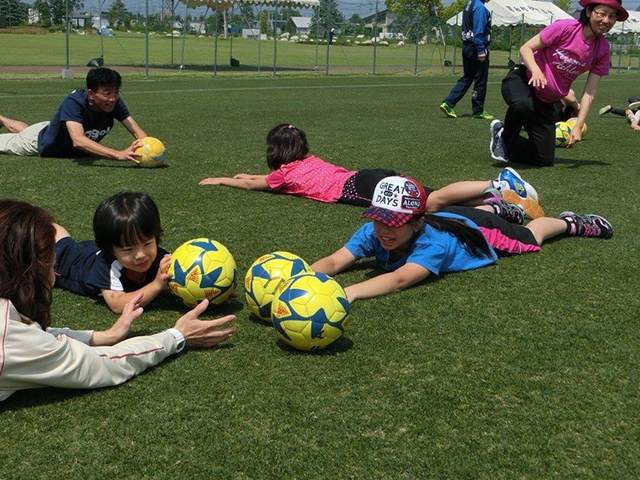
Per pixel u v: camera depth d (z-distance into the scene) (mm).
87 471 2092
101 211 3078
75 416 2381
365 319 3213
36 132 7027
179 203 5215
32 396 2504
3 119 7527
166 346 2742
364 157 7441
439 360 2822
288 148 5512
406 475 2092
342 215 5004
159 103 12984
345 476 2084
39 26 47344
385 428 2334
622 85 22172
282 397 2518
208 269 3229
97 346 2768
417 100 15133
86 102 6754
